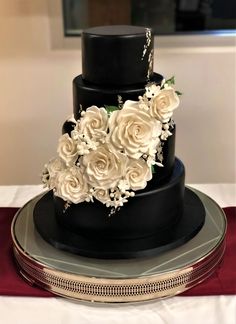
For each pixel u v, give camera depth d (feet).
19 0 5.50
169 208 3.14
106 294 2.81
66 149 2.90
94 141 2.80
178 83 5.86
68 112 5.96
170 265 2.90
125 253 2.93
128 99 2.95
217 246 3.11
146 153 2.80
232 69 5.81
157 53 5.79
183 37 5.88
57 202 3.25
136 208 2.96
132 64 2.97
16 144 6.12
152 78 3.16
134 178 2.81
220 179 6.31
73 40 5.77
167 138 3.07
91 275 2.80
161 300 2.91
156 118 2.83
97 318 2.79
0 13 5.54
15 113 5.97
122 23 6.05
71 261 2.97
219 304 2.88
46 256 3.02
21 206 4.00
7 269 3.20
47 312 2.85
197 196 3.67
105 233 3.04
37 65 5.76
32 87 5.85
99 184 2.80
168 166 3.19
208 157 6.22
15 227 3.40
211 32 5.97
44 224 3.28
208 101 5.95
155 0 5.95
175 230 3.17
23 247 3.13
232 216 3.80
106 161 2.78
